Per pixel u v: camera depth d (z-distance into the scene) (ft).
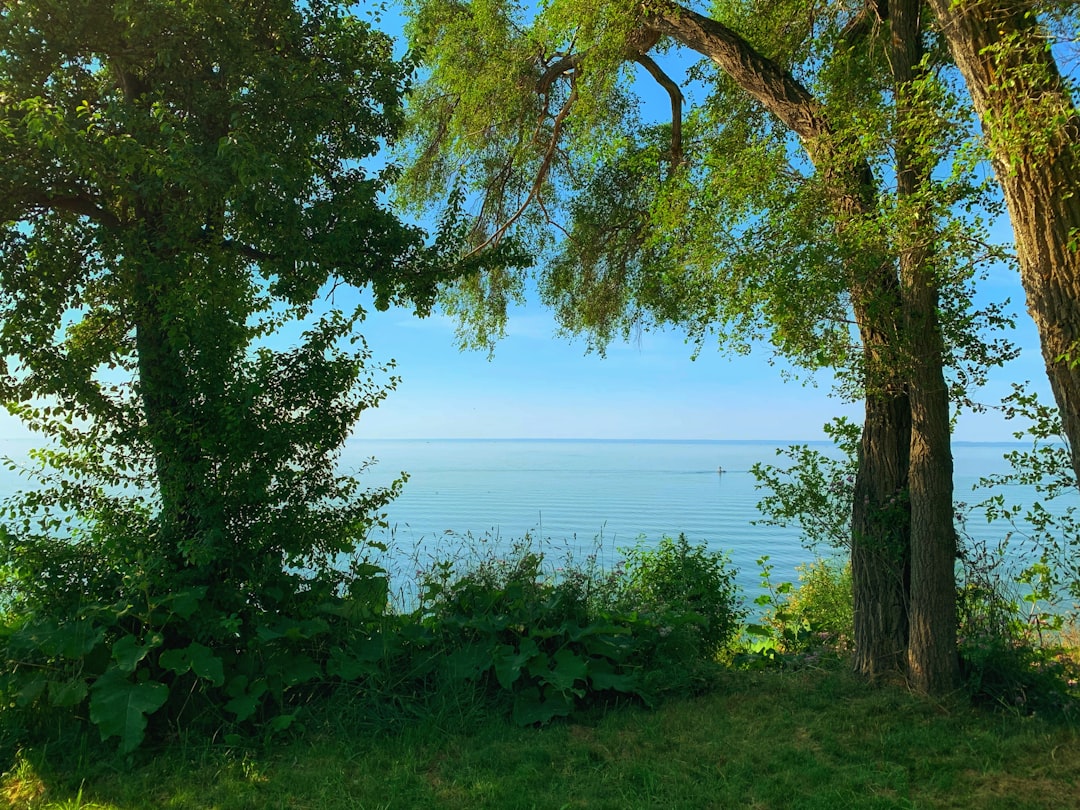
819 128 21.39
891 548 20.31
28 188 18.85
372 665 18.57
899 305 19.31
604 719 18.20
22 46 18.35
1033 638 20.58
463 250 34.68
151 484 18.61
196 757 15.65
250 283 20.83
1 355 18.83
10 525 17.44
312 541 19.24
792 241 18.04
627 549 26.99
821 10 24.54
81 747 15.46
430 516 127.95
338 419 19.84
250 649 17.93
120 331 21.49
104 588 17.67
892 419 20.80
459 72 33.96
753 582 46.26
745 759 15.49
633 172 33.01
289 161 20.90
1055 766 14.84
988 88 12.80
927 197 15.76
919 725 17.21
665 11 24.52
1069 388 12.69
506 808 13.42
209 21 19.95
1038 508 19.51
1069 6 12.60
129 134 19.34
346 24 24.35
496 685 19.51
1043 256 12.88
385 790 14.15
